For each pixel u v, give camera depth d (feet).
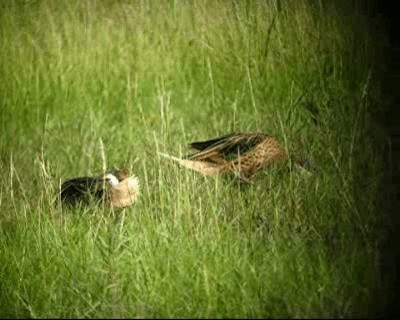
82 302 45.80
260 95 63.72
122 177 53.67
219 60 67.77
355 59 60.03
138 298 44.91
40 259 48.78
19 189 57.00
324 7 62.49
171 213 49.26
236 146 53.31
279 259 45.19
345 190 49.90
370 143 51.44
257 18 66.64
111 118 67.62
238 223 48.47
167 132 58.44
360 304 43.93
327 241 47.32
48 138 64.95
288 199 49.98
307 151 54.80
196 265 45.03
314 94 59.67
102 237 48.91
